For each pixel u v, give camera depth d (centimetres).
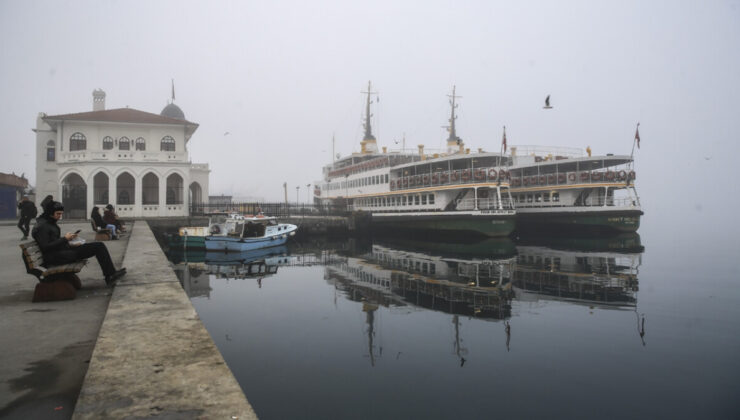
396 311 1469
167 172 3928
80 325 633
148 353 492
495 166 4344
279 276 2173
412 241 4212
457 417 750
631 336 1210
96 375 427
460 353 1066
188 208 4038
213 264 2586
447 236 4109
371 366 972
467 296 1720
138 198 3831
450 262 2702
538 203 5006
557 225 4634
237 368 948
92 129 4112
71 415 374
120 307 703
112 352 493
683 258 2898
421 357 1034
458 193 4244
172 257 2875
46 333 596
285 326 1268
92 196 3750
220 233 3334
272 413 749
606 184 4347
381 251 3359
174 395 385
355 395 825
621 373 955
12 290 868
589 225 4384
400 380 902
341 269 2420
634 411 785
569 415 769
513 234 4625
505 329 1271
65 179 4266
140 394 386
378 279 2102
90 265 1201
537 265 2548
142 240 1897
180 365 457
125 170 3803
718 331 1261
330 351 1064
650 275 2209
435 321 1350
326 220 4628
